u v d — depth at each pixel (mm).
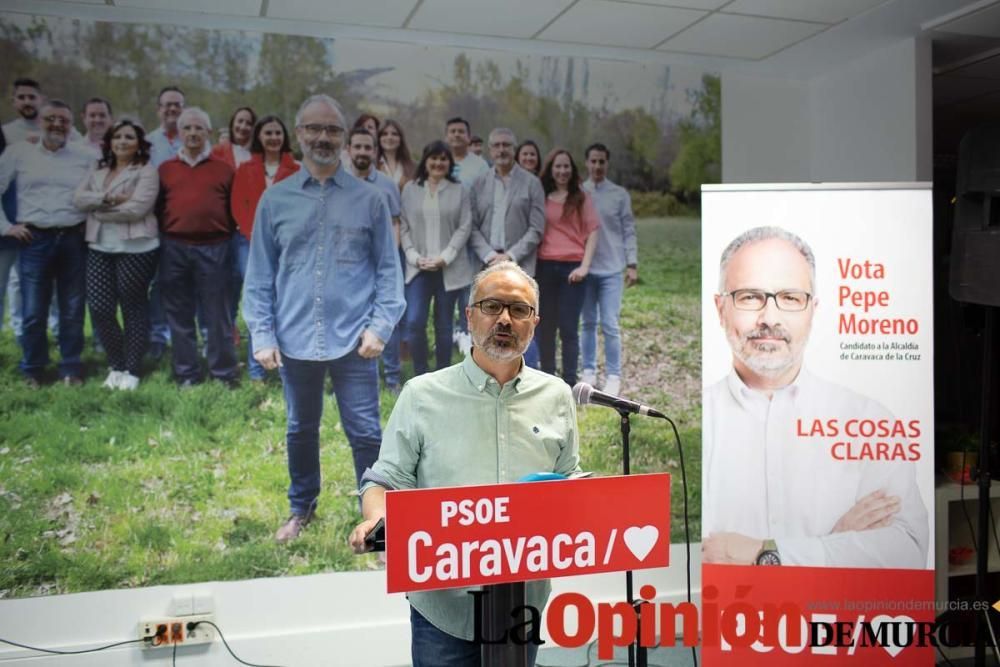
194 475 3330
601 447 3781
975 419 4539
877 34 3521
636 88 3834
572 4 3129
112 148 3227
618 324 3809
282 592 3418
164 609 3285
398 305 3549
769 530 2781
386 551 1298
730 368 2826
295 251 3428
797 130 4129
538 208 3705
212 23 3273
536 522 1381
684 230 3900
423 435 1935
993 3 3174
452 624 1818
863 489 2781
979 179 2824
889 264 2803
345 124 3471
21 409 3148
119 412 3252
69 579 3189
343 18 3234
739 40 3562
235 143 3357
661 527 1461
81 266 3207
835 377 2803
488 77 3641
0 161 3117
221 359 3357
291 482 3436
